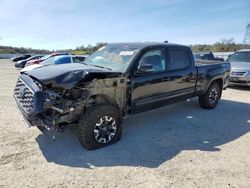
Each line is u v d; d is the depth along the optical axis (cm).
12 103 704
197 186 313
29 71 441
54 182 314
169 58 539
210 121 580
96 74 397
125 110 459
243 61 1080
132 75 456
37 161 365
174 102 568
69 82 377
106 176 331
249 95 914
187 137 476
